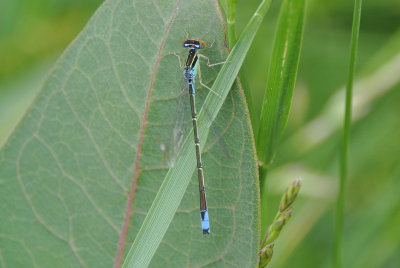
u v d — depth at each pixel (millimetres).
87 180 278
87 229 278
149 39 277
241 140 275
